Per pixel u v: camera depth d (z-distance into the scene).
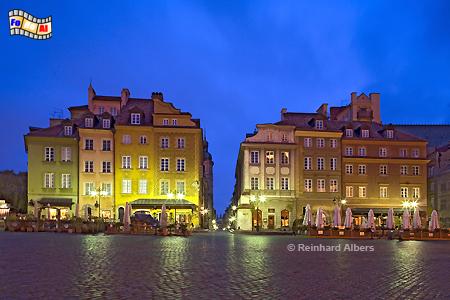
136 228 48.16
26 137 68.69
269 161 74.44
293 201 73.81
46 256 18.59
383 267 16.30
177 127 70.50
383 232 48.31
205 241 34.78
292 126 75.19
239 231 64.25
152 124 71.12
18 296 9.84
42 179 68.56
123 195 69.19
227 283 12.02
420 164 77.69
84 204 68.75
